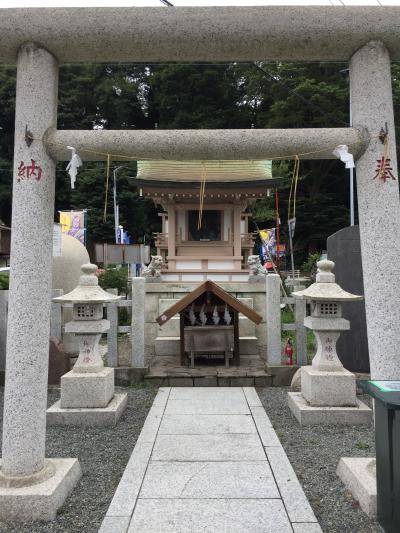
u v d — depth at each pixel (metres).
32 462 3.45
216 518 3.27
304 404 5.75
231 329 7.96
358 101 3.64
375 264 3.53
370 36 3.54
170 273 12.27
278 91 29.91
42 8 3.50
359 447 4.73
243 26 3.50
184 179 12.02
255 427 5.30
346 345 7.82
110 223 32.00
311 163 30.09
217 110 35.88
